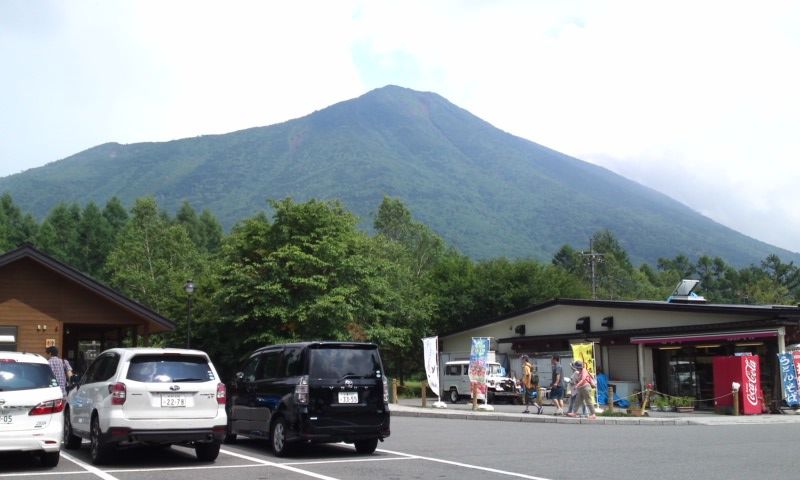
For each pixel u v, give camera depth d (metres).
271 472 11.39
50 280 25.25
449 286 55.09
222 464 12.45
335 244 37.00
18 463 12.53
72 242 95.31
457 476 10.80
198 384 12.48
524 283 55.47
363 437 13.51
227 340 38.16
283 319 34.44
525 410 25.80
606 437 16.69
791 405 24.89
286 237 37.09
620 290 99.69
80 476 10.98
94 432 12.60
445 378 36.75
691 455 12.95
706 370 29.14
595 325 34.31
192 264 68.81
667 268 143.88
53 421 11.72
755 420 21.92
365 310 38.66
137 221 71.75
